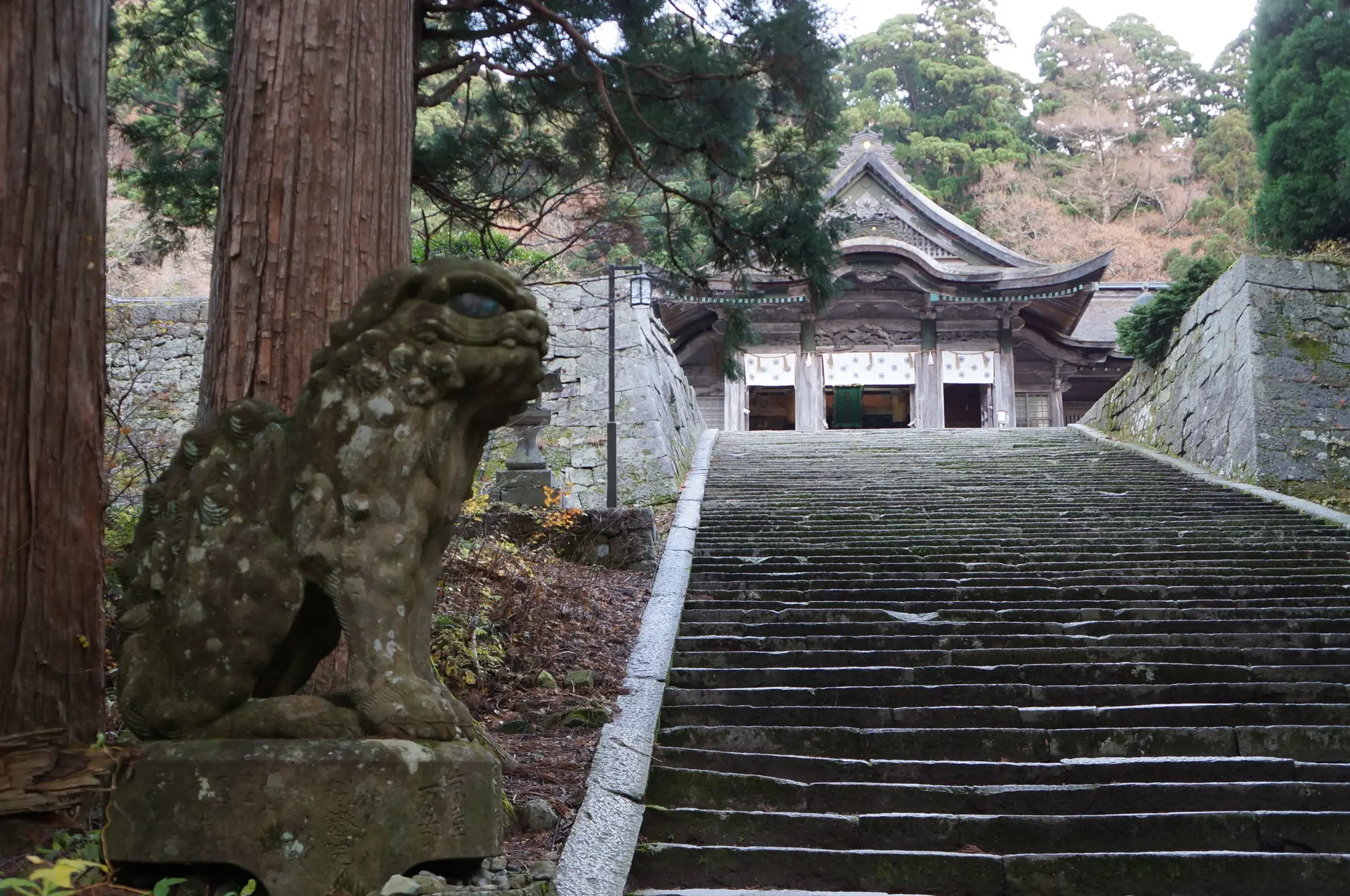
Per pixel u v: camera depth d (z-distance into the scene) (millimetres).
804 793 5570
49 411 3756
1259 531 11906
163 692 3479
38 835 3346
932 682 7320
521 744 5957
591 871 4398
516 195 9602
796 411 32219
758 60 8742
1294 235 17062
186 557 3518
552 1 8523
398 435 3486
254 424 3646
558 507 12445
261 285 5242
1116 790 5543
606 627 8469
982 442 19594
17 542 3646
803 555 10992
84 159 3920
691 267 10078
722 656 7742
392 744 3320
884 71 49688
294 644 3658
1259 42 18328
